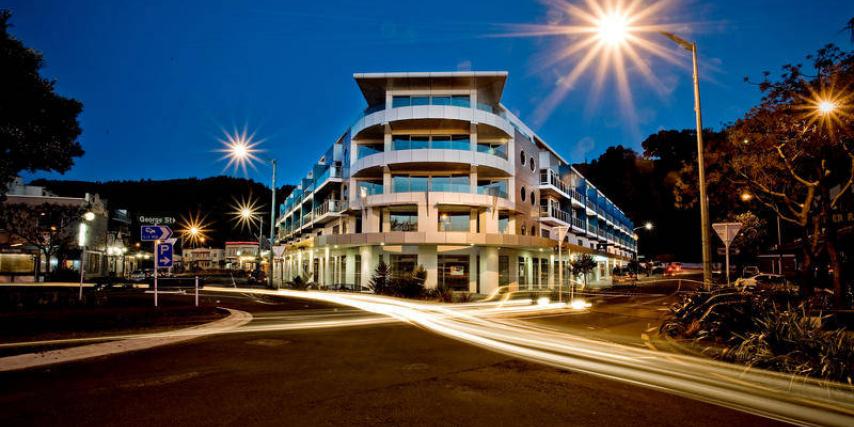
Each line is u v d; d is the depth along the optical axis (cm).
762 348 764
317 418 482
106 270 6259
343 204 3803
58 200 4775
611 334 1155
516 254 3753
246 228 14200
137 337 1001
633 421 488
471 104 3431
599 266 6156
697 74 1420
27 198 4641
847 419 500
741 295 994
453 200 3247
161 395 558
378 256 3391
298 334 1089
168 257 1420
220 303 2006
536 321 1459
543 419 491
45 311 1173
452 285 3328
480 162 3319
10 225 3875
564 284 4591
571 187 4994
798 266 3203
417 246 3328
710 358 826
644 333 1176
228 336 1041
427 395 574
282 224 7550
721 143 1553
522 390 603
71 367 706
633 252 8875
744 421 492
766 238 4341
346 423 468
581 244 5372
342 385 616
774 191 1493
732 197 1673
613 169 9531
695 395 589
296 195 6084
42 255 4581
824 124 1226
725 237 1293
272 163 3641
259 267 5253
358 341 991
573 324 1383
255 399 546
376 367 730
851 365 646
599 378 673
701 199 1371
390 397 562
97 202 5834
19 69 1245
